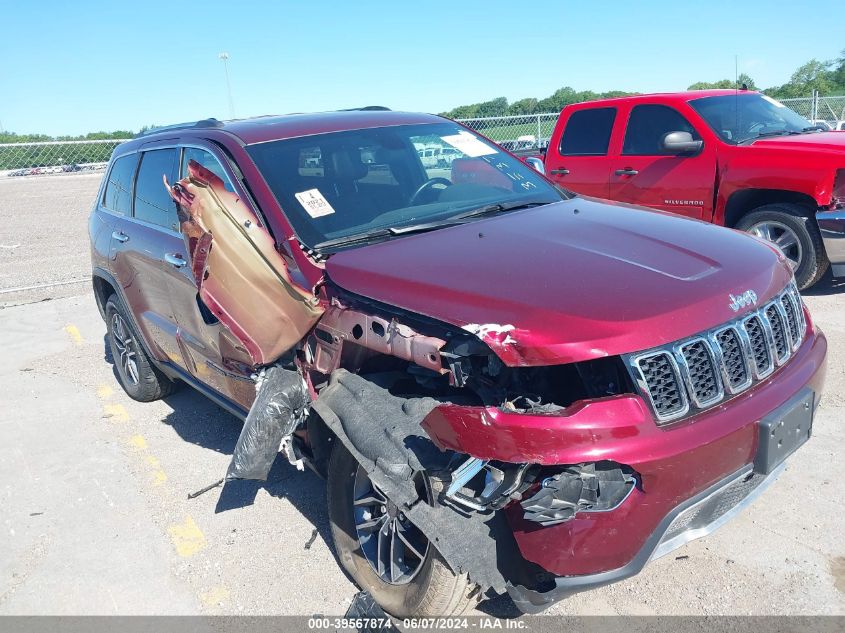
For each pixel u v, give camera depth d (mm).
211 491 4324
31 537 3975
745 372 2686
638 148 8070
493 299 2604
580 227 3379
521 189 4238
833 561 3193
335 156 3969
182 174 4379
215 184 3213
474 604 2875
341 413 2916
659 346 2467
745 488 2811
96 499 4332
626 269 2795
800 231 6820
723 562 3264
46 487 4523
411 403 2785
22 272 11562
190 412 5555
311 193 3676
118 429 5328
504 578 2518
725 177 7254
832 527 3414
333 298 3080
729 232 3406
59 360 7039
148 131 5422
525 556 2510
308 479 4387
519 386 2668
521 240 3193
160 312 4730
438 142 4398
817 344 3146
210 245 3209
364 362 3197
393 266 3002
